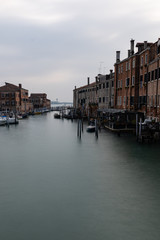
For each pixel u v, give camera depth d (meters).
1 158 21.41
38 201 12.11
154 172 16.45
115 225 9.69
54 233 9.22
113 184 14.30
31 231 9.38
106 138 30.38
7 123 48.41
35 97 128.50
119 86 46.16
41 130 42.72
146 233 9.09
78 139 31.33
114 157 20.81
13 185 14.44
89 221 10.03
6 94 84.62
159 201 11.89
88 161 19.83
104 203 11.72
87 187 13.91
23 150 24.88
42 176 16.11
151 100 32.41
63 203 11.81
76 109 84.88
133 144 25.72
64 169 17.69
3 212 10.98
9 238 8.95
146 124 27.45
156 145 24.98
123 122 33.12
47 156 21.98
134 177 15.48
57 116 73.81
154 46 32.72
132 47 40.84
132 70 39.28
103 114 51.81
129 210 10.95
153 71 31.69
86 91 77.56
